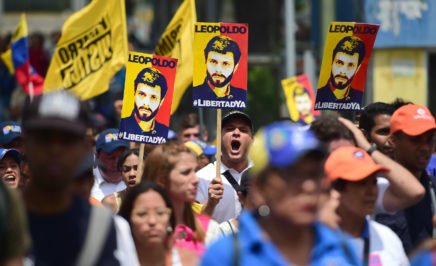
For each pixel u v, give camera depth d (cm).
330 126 1448
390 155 1730
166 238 1394
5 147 2102
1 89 3750
